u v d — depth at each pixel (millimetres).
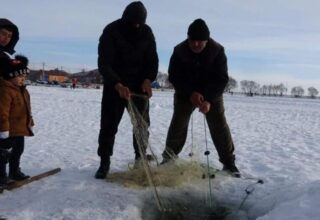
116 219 4172
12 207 4316
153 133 10852
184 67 5699
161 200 4832
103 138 5438
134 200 4629
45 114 14859
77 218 4129
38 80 80500
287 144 10289
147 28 5492
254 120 17703
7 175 5230
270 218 3977
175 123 5879
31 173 5676
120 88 5117
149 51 5504
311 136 12539
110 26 5379
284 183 5520
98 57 5371
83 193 4762
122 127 11688
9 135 4836
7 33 4887
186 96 5797
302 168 6992
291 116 21859
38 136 9336
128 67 5465
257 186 5324
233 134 11875
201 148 7973
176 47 5719
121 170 5953
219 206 4832
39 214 4164
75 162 6453
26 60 4980
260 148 9273
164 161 5840
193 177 5418
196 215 4688
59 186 5012
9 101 4762
